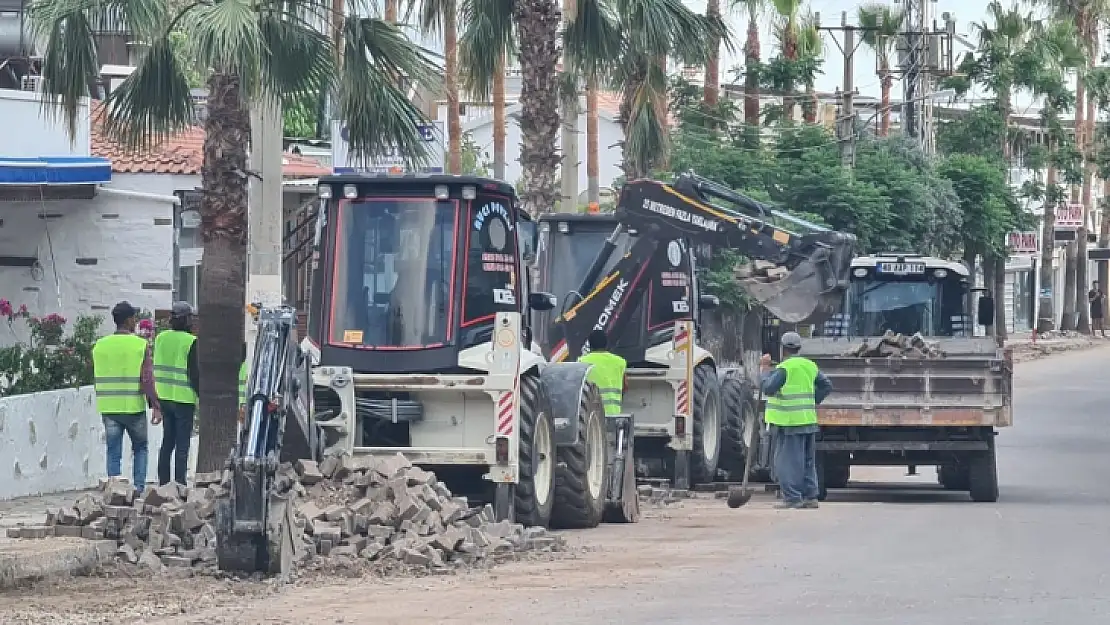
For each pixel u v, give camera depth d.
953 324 47.38
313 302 31.03
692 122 81.81
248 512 24.05
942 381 38.69
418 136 37.41
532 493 30.91
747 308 70.12
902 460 40.16
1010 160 122.06
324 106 37.66
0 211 53.97
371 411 30.62
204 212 35.44
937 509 36.97
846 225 79.94
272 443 24.61
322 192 31.06
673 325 41.75
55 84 35.53
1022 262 163.00
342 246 30.94
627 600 22.14
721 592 22.89
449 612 21.11
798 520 34.31
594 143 82.38
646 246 39.25
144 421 34.78
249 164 39.62
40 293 54.25
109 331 54.16
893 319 47.50
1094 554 27.38
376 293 30.84
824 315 38.00
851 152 86.06
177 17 34.44
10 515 31.91
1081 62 130.75
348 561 25.34
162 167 54.69
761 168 78.81
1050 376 95.62
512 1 51.09
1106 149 134.38
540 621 20.30
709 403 43.62
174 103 36.53
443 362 30.48
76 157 51.31
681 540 30.41
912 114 100.25
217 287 35.31
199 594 22.84
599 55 51.22
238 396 35.62
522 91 49.38
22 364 41.22
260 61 33.41
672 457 42.22
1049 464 49.62
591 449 33.53
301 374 27.08
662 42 50.72
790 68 85.31
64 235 54.09
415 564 25.41
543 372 33.50
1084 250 156.62
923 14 101.50
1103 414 69.25
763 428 43.62
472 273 30.97
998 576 24.36
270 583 23.81
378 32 36.16
